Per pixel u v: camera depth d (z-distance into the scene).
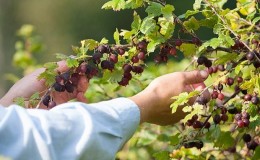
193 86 3.25
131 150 4.78
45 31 19.03
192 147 3.42
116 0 3.33
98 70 3.31
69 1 18.78
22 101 3.24
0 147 2.56
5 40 19.14
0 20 19.44
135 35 3.30
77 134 2.65
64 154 2.62
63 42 18.58
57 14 19.03
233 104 3.37
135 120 2.82
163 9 3.27
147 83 4.13
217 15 3.31
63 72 3.34
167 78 3.12
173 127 4.39
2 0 19.59
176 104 3.05
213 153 3.96
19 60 6.16
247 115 3.23
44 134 2.61
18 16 19.50
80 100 3.35
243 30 3.39
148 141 4.41
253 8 3.68
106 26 17.84
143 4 3.33
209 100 3.25
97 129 2.67
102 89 4.27
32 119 2.63
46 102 3.21
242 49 3.34
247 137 3.46
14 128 2.59
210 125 3.40
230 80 3.29
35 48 6.29
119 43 3.33
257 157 3.49
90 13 18.31
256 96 3.19
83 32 18.44
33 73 3.44
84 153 2.64
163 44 3.33
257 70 3.32
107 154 2.71
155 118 3.13
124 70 3.31
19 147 2.56
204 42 3.34
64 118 2.66
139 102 3.01
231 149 3.76
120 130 2.77
